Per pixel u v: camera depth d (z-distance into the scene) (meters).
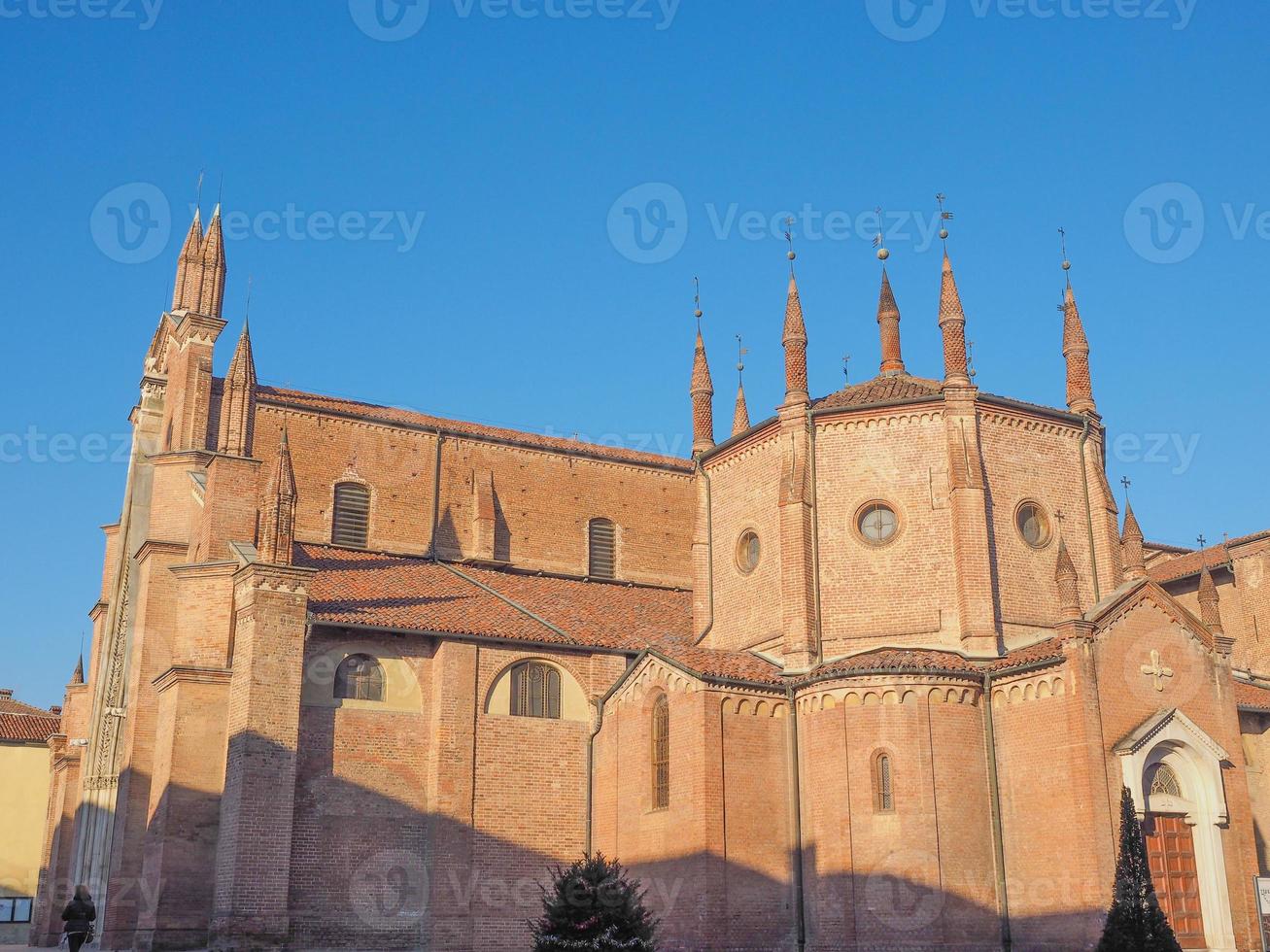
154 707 49.34
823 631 44.94
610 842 45.38
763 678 42.88
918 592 44.19
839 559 45.47
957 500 44.09
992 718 40.84
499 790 45.34
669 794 42.56
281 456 44.28
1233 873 40.06
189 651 45.72
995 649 42.53
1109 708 38.88
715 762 41.19
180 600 46.56
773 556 47.09
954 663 41.09
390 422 59.44
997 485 45.28
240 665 42.56
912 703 40.19
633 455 65.69
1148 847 38.88
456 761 44.62
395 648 45.53
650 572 63.84
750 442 49.44
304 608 43.16
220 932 39.75
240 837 40.16
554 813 46.09
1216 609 45.84
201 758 44.06
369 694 44.78
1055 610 45.06
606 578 62.59
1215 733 41.31
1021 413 46.44
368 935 42.25
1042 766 39.12
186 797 43.44
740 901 40.34
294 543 55.12
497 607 49.88
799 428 46.94
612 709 46.66
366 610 45.50
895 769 39.72
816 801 41.28
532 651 47.19
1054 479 46.78
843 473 46.28
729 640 49.06
